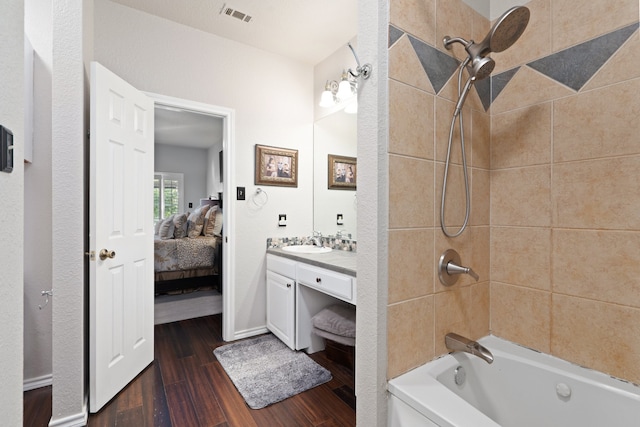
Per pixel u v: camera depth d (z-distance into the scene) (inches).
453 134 49.3
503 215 56.0
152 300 85.4
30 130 70.8
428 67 45.5
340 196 106.2
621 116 42.2
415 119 43.8
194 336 104.0
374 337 40.5
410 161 43.3
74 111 60.5
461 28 51.0
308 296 93.1
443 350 48.5
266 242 108.7
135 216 77.9
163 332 107.0
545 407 46.6
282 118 111.7
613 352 43.1
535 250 51.7
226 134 101.0
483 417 34.0
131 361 75.7
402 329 42.8
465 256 52.4
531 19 52.1
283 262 97.3
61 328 59.0
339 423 61.5
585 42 45.7
